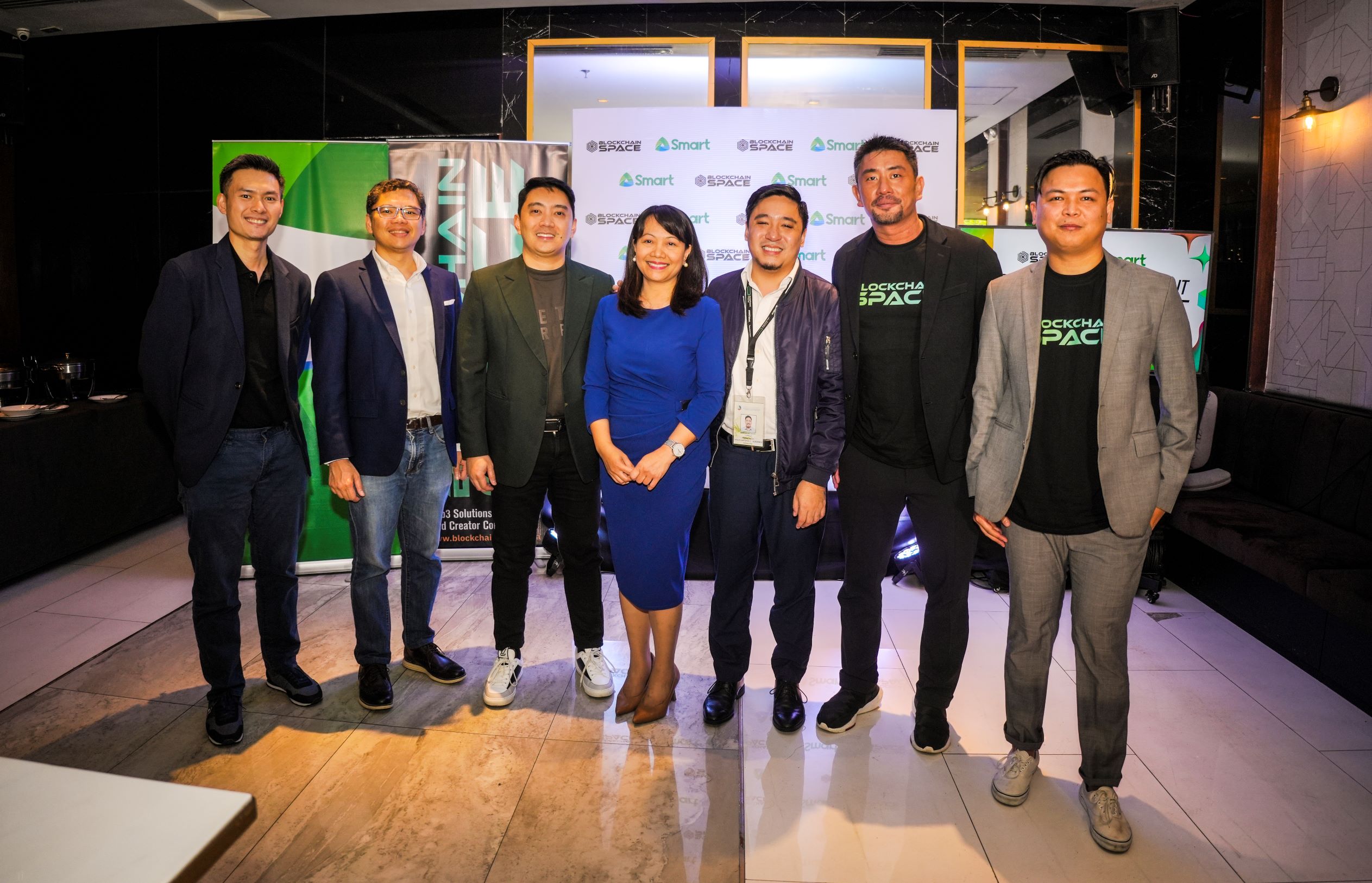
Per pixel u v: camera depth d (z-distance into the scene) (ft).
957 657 8.05
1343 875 6.50
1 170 17.07
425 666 9.76
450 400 9.29
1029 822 7.16
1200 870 6.56
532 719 8.83
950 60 15.52
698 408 7.87
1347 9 11.82
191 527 8.23
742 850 6.77
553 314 8.75
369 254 9.00
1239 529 10.95
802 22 15.47
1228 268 14.57
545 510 13.44
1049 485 6.95
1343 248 11.94
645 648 8.84
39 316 17.40
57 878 2.80
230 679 8.46
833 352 7.87
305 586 12.94
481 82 15.92
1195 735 8.57
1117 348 6.59
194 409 7.95
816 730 8.63
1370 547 10.18
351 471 8.68
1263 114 13.47
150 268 17.02
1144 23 14.14
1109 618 6.88
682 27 15.53
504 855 6.70
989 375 7.22
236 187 7.99
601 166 13.58
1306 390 12.73
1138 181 15.52
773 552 8.34
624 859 6.66
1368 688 9.04
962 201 15.79
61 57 16.71
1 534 12.16
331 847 6.79
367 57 16.05
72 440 13.55
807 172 13.53
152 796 3.22
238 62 16.31
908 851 6.79
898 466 7.85
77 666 9.98
